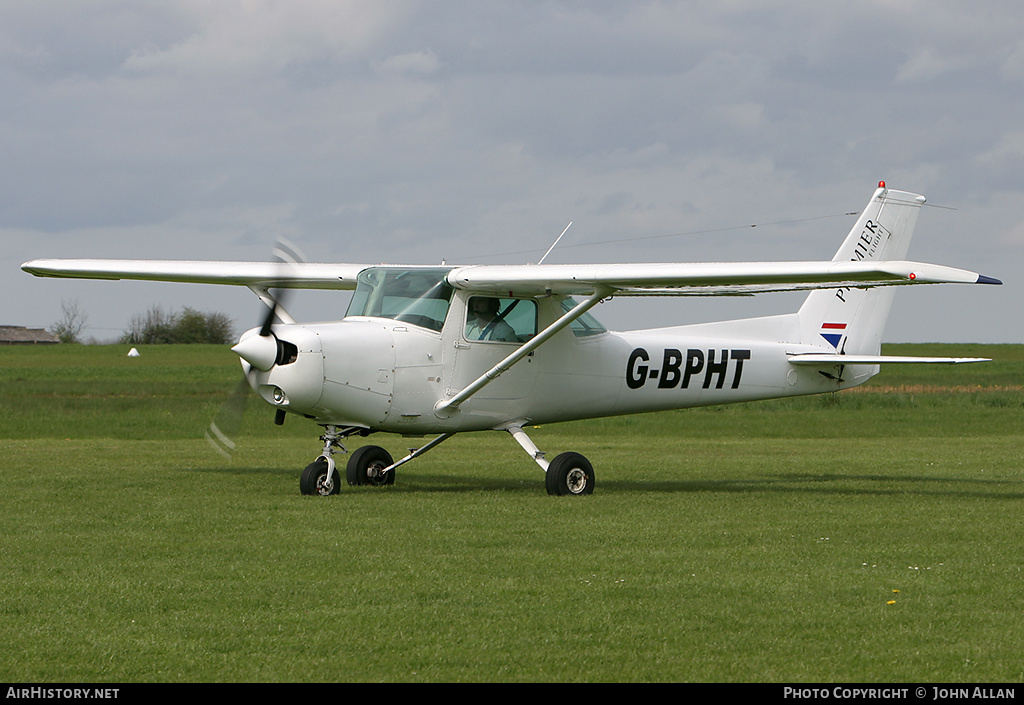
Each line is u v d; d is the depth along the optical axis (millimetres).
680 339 31703
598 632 13156
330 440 26719
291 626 13367
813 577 16312
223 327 179125
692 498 26156
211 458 37125
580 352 29453
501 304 28141
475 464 36594
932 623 13602
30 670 11633
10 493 26312
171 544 18984
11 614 13898
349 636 12938
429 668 11797
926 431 55719
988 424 58938
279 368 25141
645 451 42875
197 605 14398
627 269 24922
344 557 17797
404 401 26594
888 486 29828
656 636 13000
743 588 15508
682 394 31719
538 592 15219
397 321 26844
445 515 22703
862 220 33500
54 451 39594
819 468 35375
